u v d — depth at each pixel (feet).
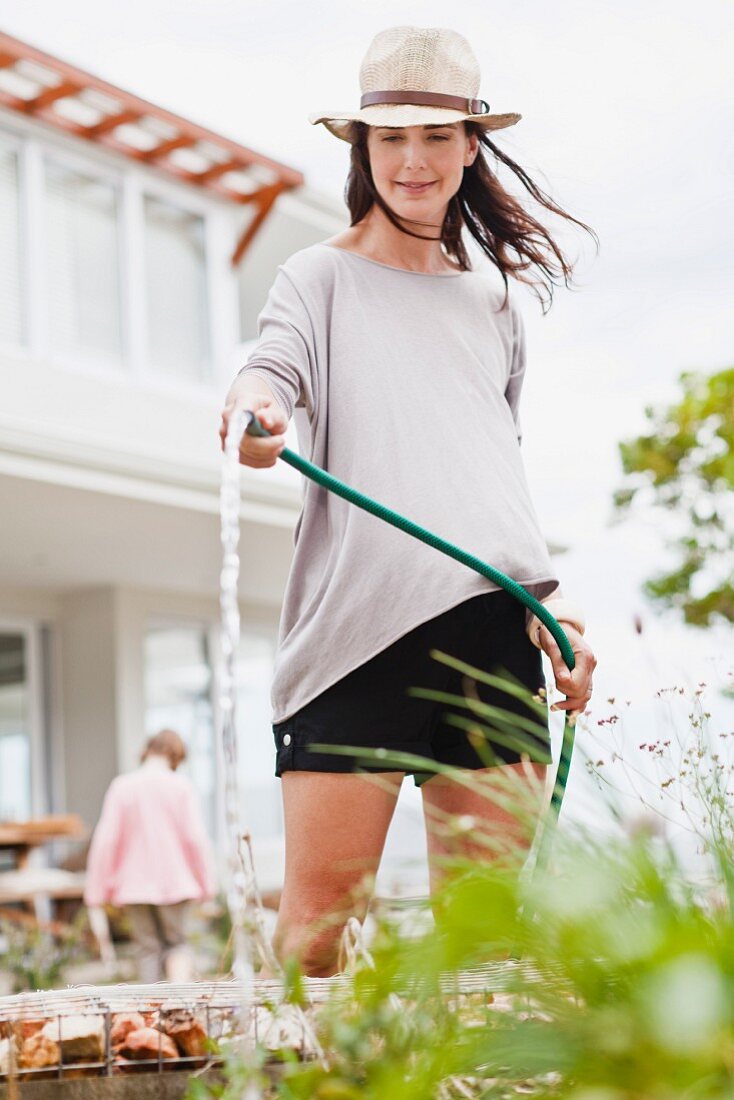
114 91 31.78
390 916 3.57
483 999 3.58
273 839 38.32
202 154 34.71
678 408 30.12
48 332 32.01
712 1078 2.59
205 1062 4.82
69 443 26.94
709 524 29.27
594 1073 2.80
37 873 28.25
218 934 19.36
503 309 7.08
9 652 36.11
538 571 6.31
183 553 33.78
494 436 6.57
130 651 36.35
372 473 6.22
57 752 36.63
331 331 6.47
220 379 35.78
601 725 4.73
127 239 34.01
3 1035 4.73
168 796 21.24
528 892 3.07
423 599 6.04
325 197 36.76
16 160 32.09
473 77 6.56
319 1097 3.57
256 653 39.81
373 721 6.01
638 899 3.11
